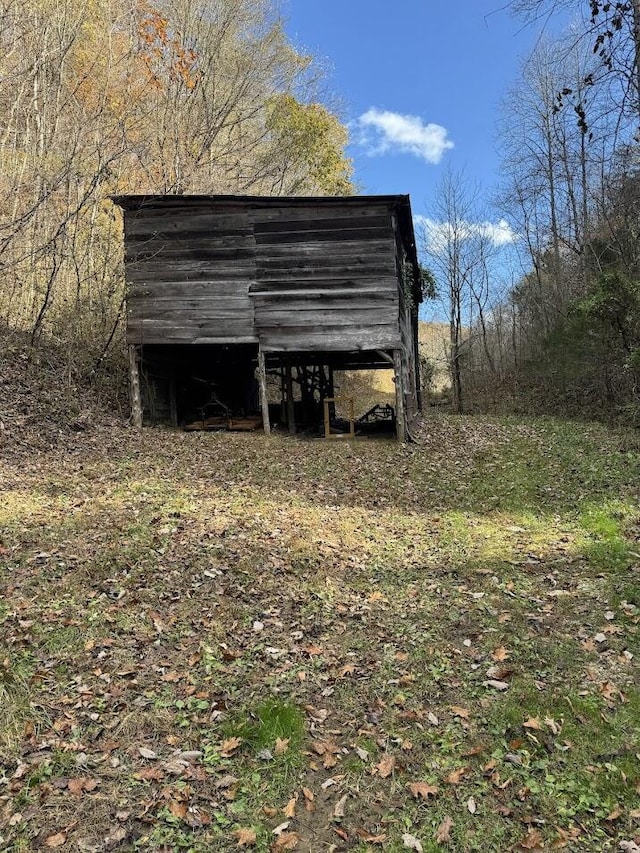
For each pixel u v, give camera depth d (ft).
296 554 23.49
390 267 48.70
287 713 14.01
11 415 40.32
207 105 82.07
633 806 11.23
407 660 16.44
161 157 71.61
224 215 49.65
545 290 98.58
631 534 25.57
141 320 49.88
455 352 103.09
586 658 16.19
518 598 19.99
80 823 10.95
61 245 54.03
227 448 44.75
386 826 11.08
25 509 26.76
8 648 16.07
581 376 77.56
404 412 49.78
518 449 48.16
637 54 17.75
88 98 68.44
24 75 60.75
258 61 91.40
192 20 82.48
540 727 13.47
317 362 65.72
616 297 61.31
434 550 25.14
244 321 49.60
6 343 47.88
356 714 14.24
